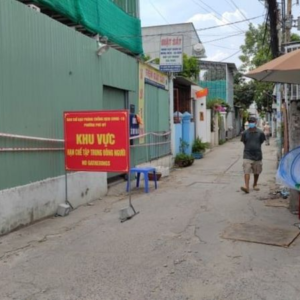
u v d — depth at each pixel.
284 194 9.37
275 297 4.23
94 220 7.69
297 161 7.71
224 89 43.28
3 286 4.68
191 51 31.00
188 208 8.52
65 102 8.72
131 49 13.18
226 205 8.73
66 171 8.25
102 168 7.92
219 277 4.78
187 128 20.05
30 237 6.59
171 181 12.85
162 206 8.79
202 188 11.20
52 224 7.43
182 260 5.37
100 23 10.75
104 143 7.88
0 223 6.58
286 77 8.09
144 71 13.98
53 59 8.24
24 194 7.20
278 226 6.90
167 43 15.80
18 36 7.11
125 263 5.30
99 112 7.88
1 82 6.68
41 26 7.81
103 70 10.62
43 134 7.91
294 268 5.02
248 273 4.88
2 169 6.67
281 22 15.15
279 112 13.59
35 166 7.63
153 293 4.39
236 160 19.47
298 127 8.14
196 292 4.39
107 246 6.05
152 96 15.12
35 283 4.74
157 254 5.63
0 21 6.63
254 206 8.55
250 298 4.21
